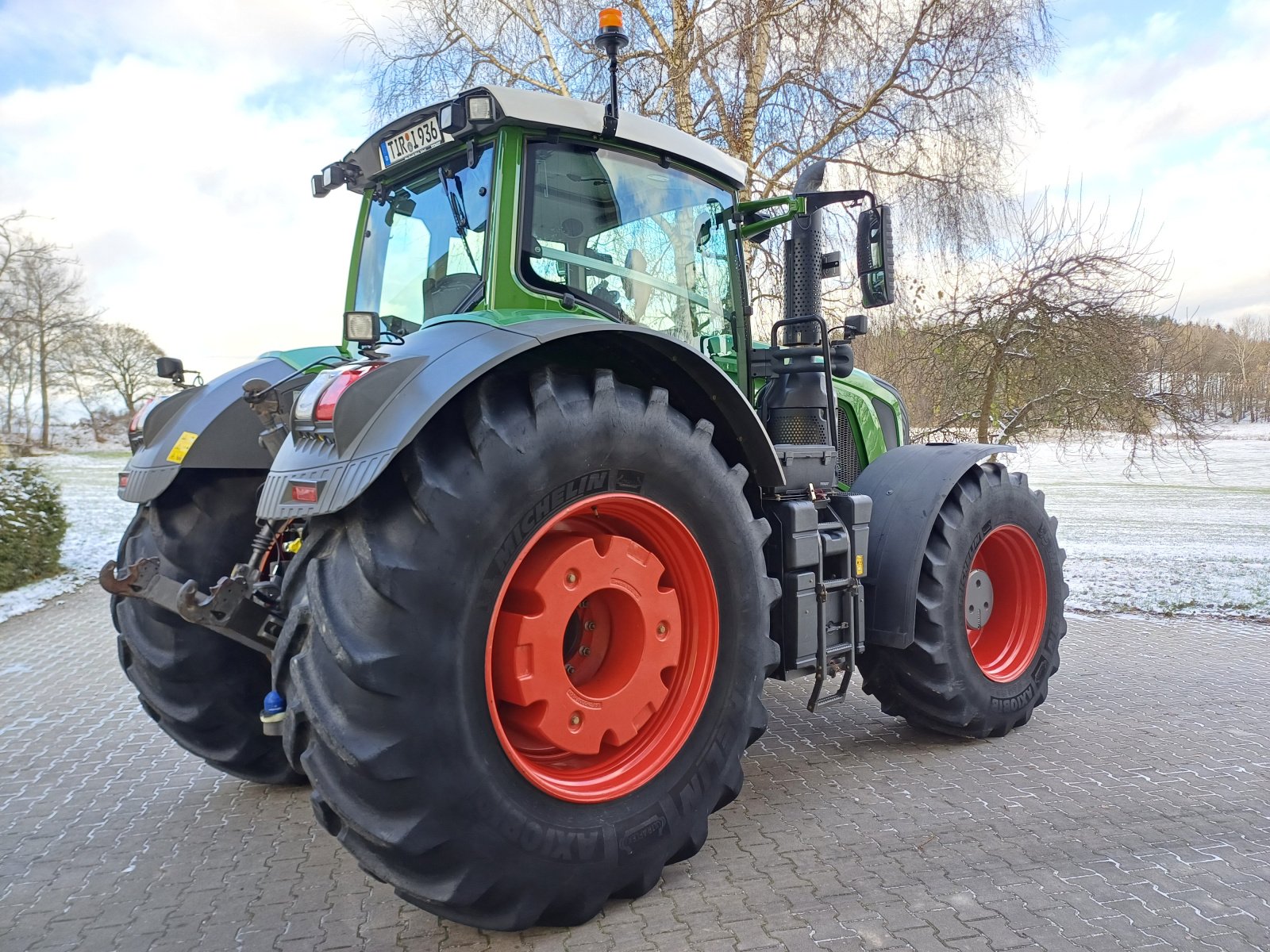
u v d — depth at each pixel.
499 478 2.16
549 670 2.34
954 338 9.84
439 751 2.05
